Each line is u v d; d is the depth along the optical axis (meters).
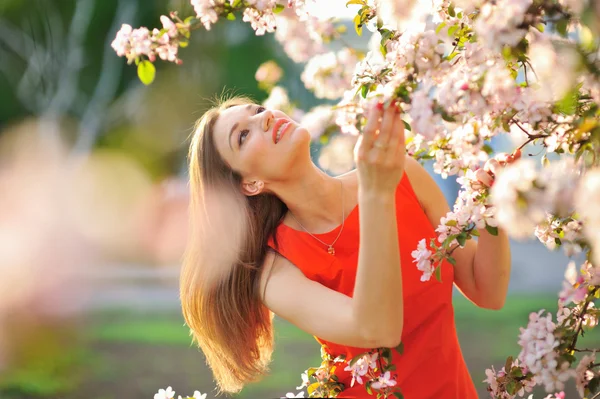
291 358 9.39
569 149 2.42
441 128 2.31
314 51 5.89
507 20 2.11
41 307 12.72
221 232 3.26
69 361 9.51
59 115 18.66
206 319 3.34
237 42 17.98
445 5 2.75
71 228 17.94
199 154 3.32
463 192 2.62
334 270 3.10
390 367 2.77
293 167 3.12
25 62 18.77
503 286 3.09
